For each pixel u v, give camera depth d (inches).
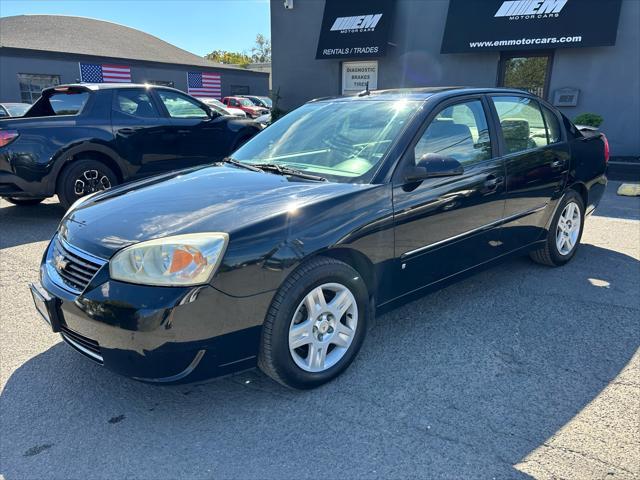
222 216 101.7
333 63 510.9
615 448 90.9
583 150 185.8
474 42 418.6
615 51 386.6
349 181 120.0
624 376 113.7
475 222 140.9
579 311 147.6
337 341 113.2
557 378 113.4
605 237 223.3
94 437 96.8
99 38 1112.2
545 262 182.1
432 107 133.8
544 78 419.5
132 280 92.9
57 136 247.6
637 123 391.2
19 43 920.9
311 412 103.2
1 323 144.6
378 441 94.1
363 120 137.8
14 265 195.0
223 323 94.7
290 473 86.8
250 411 104.0
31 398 109.0
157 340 91.1
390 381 113.4
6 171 237.9
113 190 131.9
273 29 532.7
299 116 158.4
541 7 395.2
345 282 111.0
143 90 283.1
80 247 103.5
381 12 466.3
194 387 112.8
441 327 138.9
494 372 116.3
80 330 99.1
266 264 97.7
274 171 131.8
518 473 85.4
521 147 159.2
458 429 97.0
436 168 120.0
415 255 125.4
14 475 87.1
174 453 92.3
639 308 149.0
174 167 295.3
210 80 1192.2
